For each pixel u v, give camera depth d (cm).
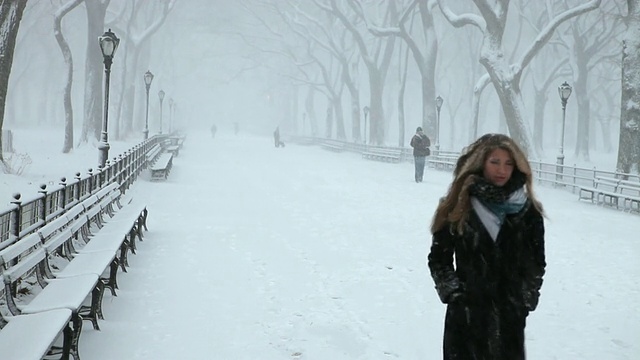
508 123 3138
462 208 354
